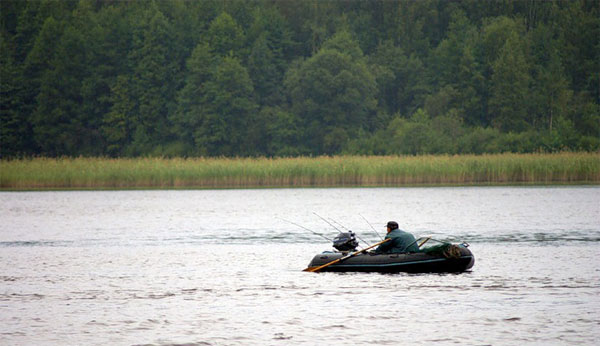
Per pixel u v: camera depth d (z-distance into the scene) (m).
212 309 46.62
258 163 178.12
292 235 89.44
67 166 177.62
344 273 59.12
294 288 52.94
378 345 38.41
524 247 74.12
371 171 172.75
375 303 47.41
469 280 55.03
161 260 68.56
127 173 174.25
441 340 39.16
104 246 80.12
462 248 57.91
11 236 90.81
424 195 151.38
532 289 51.44
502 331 40.62
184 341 39.62
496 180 171.75
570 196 142.25
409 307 46.22
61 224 105.31
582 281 54.44
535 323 42.12
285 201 143.62
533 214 110.62
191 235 90.19
